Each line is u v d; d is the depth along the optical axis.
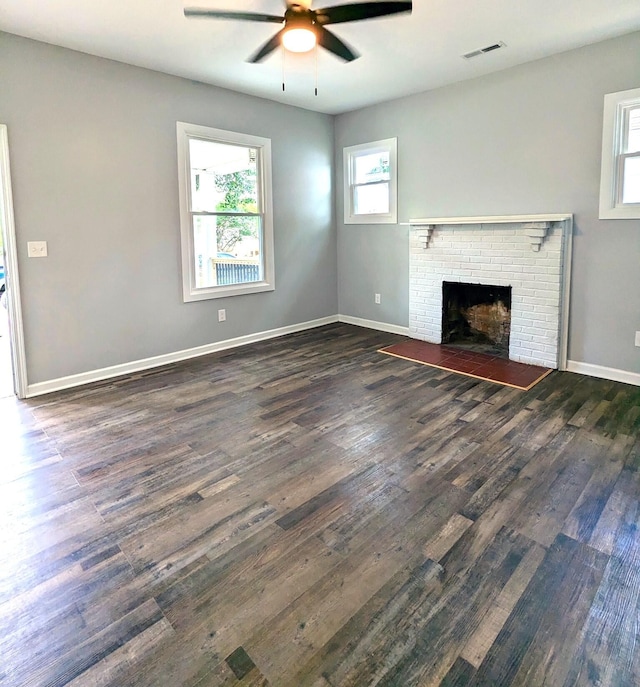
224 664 1.41
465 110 4.51
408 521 2.07
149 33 3.33
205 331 4.85
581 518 2.07
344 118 5.66
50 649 1.47
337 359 4.56
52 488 2.38
